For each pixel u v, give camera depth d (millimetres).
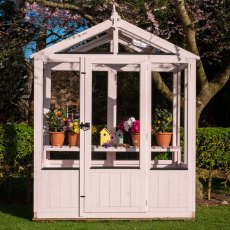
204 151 10047
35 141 5969
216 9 8703
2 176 7391
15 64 11727
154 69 6922
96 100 13508
